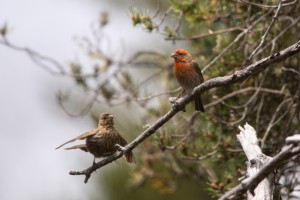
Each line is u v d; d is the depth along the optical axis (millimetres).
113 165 17094
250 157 8781
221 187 12109
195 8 12789
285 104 13055
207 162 14219
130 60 15617
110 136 10922
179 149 12422
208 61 13656
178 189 17453
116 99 15109
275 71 12805
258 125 12578
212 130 13172
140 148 15320
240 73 9023
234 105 13219
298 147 7156
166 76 15742
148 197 17188
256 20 12742
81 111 15562
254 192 7758
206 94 13453
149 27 12367
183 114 14797
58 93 15383
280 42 12766
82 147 11086
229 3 13031
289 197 11766
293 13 12719
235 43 12922
